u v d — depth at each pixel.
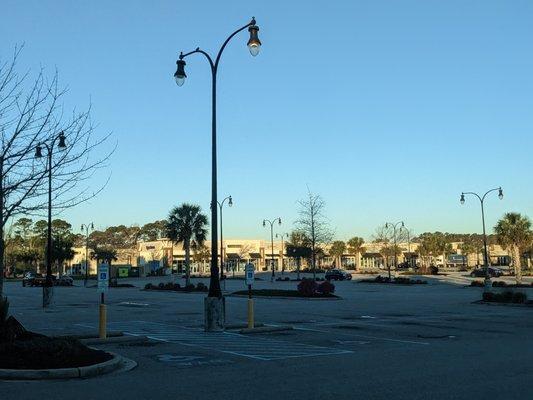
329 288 37.41
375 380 9.65
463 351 13.46
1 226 12.09
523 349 13.82
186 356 12.59
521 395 8.39
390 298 37.62
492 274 75.50
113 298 39.41
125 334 16.75
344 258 134.25
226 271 121.00
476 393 8.53
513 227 57.06
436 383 9.34
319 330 18.41
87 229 82.31
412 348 14.07
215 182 17.95
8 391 8.82
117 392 8.73
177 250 118.69
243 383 9.44
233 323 20.14
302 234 81.69
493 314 25.16
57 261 96.06
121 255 119.44
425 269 88.62
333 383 9.40
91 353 11.34
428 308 28.70
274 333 17.48
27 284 70.81
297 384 9.33
